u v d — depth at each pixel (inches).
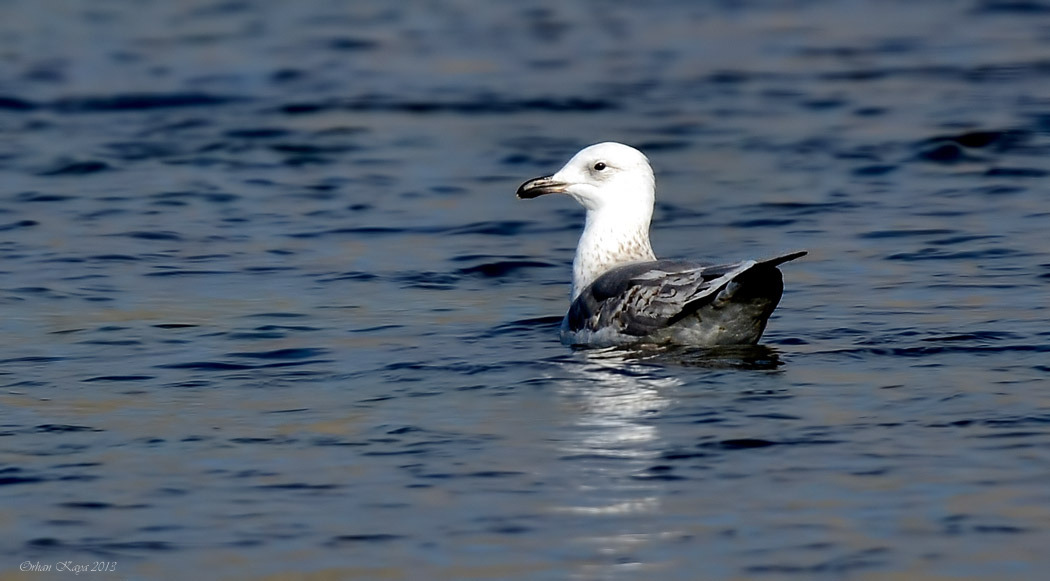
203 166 892.0
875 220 739.4
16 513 378.3
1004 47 1224.8
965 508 366.0
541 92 1101.1
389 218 768.3
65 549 357.1
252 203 802.2
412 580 338.3
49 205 794.2
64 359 523.2
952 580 331.3
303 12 1473.9
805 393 458.6
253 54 1254.9
